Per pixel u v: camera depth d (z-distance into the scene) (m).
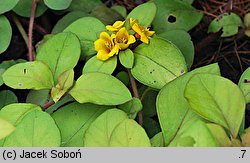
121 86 0.33
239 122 0.30
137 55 0.35
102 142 0.30
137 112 0.34
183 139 0.28
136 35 0.36
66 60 0.35
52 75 0.34
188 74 0.32
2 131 0.29
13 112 0.33
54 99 0.33
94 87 0.33
